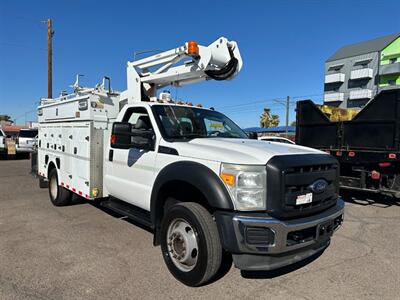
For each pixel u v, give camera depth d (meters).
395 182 7.30
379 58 52.88
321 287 3.59
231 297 3.35
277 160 3.23
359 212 7.17
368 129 7.62
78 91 6.82
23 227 5.59
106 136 5.67
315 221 3.38
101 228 5.55
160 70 5.67
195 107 5.18
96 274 3.81
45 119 7.66
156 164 4.13
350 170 8.29
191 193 3.87
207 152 3.53
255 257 3.20
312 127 9.02
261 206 3.19
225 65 5.12
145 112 4.69
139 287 3.53
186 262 3.60
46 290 3.42
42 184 8.51
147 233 5.31
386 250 4.77
